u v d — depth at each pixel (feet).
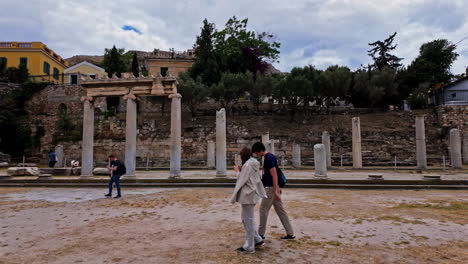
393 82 144.87
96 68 154.10
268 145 93.09
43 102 128.88
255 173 17.26
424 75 157.79
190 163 106.32
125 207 31.48
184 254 16.48
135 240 19.38
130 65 164.86
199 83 128.77
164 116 131.95
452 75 164.35
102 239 19.71
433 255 16.33
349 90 149.69
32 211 29.68
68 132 121.49
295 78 126.31
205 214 27.58
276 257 15.92
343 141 115.55
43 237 20.39
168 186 48.32
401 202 33.83
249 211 16.84
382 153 109.19
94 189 46.78
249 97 152.46
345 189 45.50
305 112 136.98
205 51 147.64
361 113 140.36
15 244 18.84
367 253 16.61
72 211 29.58
